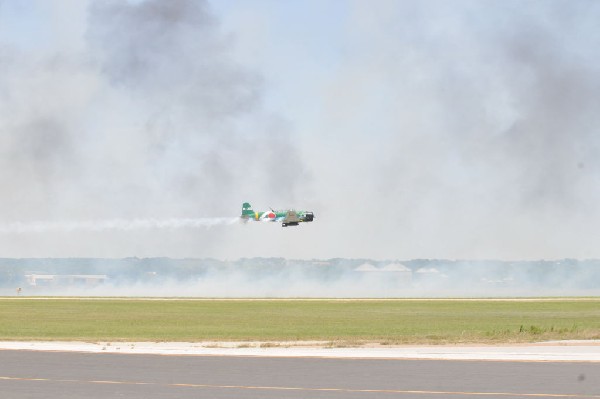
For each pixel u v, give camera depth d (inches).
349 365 5629.9
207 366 5575.8
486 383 4714.6
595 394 4313.5
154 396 4264.3
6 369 5403.5
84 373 5182.1
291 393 4365.2
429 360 5949.8
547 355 6240.2
